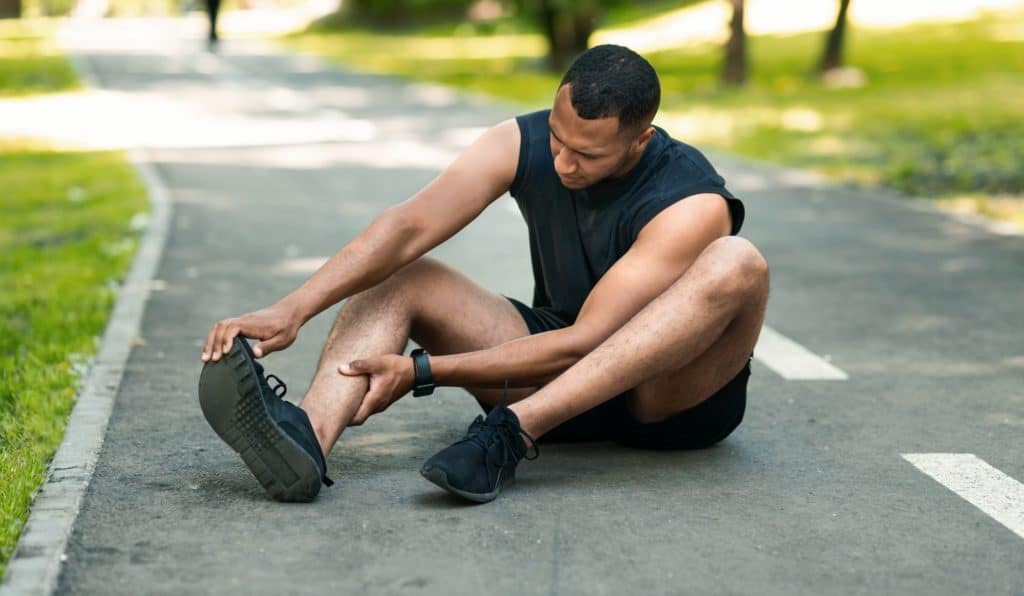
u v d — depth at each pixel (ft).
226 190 33.30
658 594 9.33
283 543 10.18
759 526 10.76
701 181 11.43
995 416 14.56
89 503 11.02
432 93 68.69
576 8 82.48
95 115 54.34
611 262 11.61
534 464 12.32
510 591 9.33
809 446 13.20
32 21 188.75
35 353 16.48
